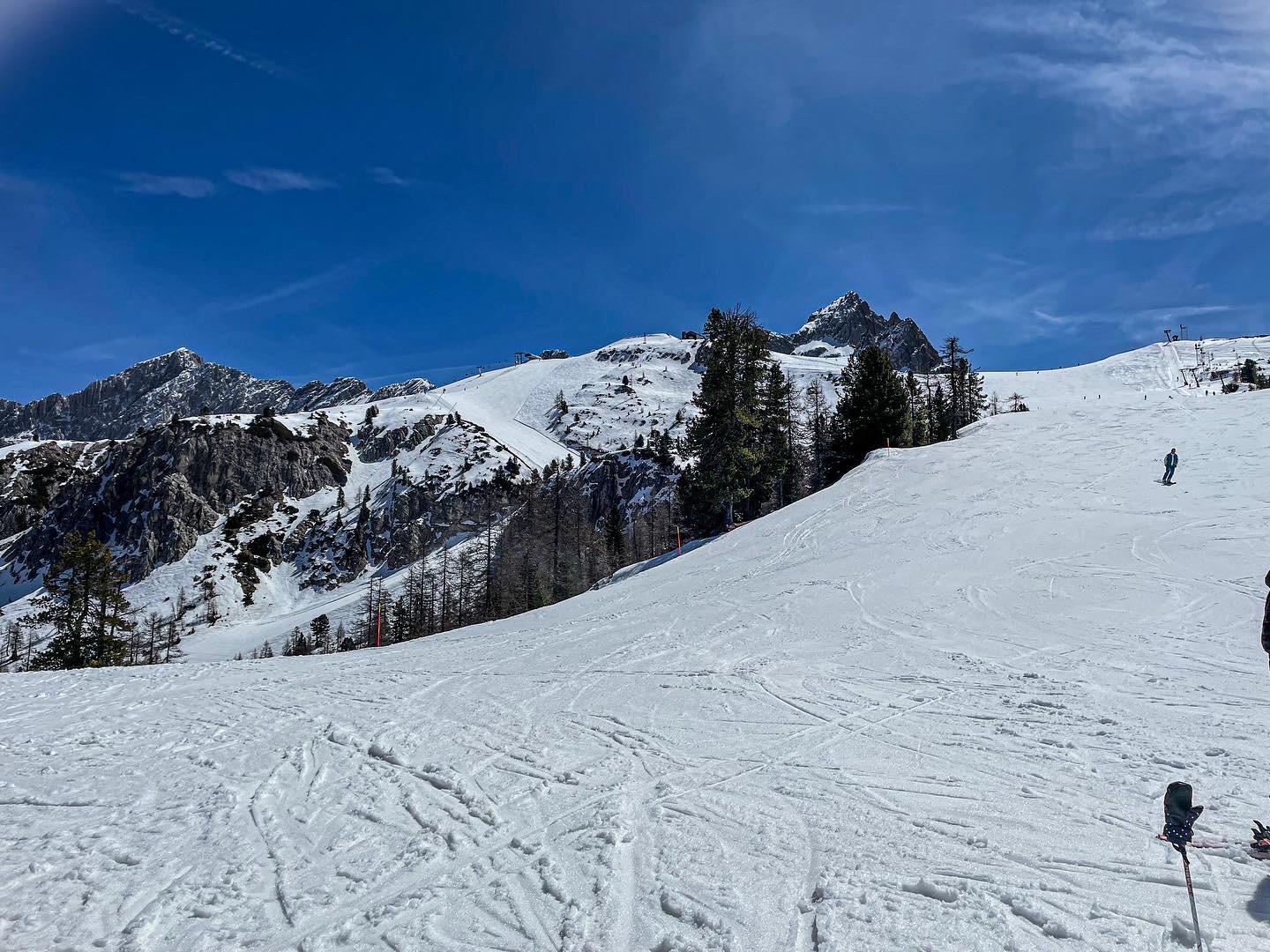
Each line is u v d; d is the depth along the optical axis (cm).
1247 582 1074
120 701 987
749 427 3559
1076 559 1359
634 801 476
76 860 454
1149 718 562
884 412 3869
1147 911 295
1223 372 10875
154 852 461
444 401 19850
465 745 649
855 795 452
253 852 451
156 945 345
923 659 849
